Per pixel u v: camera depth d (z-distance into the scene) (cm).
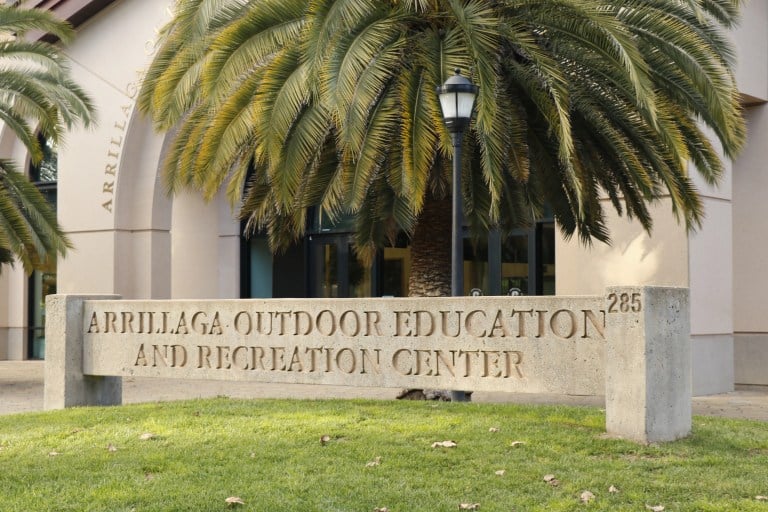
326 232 2494
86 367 1249
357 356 1045
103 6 2362
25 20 1995
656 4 1321
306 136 1273
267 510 685
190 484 756
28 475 798
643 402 862
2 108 2055
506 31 1262
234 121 1303
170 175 1499
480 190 1405
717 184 1475
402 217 1368
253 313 1119
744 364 1931
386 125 1268
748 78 1858
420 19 1313
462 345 981
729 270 1830
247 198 1523
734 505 684
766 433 966
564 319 925
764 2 1928
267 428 959
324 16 1142
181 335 1173
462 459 816
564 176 1438
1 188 2005
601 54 1252
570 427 935
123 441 927
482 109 1159
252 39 1253
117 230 2333
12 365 2588
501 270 2111
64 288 2409
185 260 2555
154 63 1413
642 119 1320
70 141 2411
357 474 775
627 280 1753
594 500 698
